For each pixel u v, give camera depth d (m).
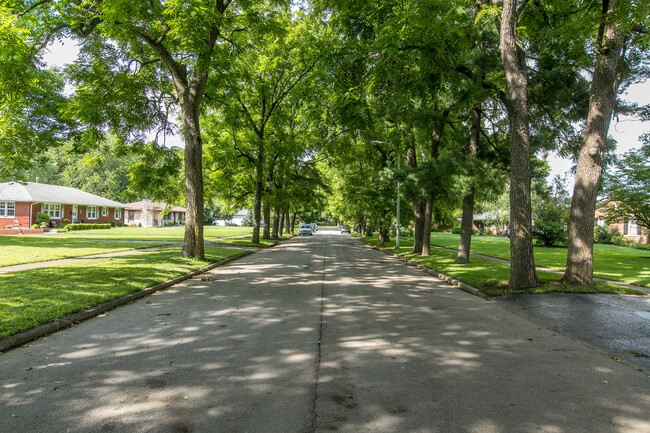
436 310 7.95
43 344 5.34
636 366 4.80
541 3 10.61
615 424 3.29
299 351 5.13
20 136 16.28
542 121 14.36
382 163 25.72
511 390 3.97
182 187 23.08
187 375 4.26
